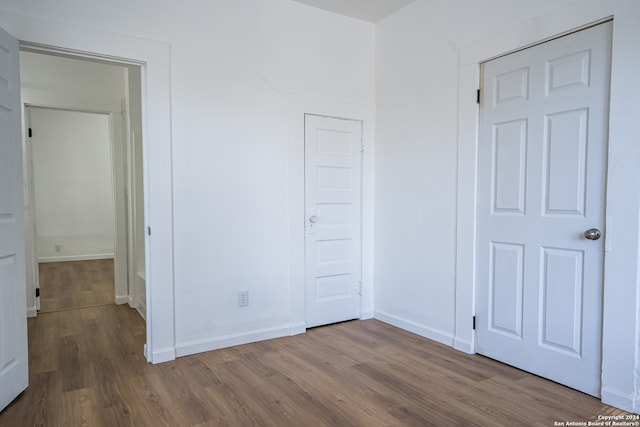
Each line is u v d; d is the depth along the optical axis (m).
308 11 3.19
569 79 2.17
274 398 2.12
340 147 3.40
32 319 3.61
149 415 1.95
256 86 2.97
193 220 2.74
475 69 2.65
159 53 2.57
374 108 3.56
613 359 1.99
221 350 2.83
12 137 2.11
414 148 3.16
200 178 2.76
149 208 2.57
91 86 4.02
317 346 2.91
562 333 2.23
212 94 2.79
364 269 3.58
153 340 2.60
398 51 3.29
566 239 2.20
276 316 3.11
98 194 7.05
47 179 6.70
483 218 2.66
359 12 3.31
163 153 2.60
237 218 2.91
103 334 3.20
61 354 2.76
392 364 2.57
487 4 2.57
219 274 2.85
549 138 2.27
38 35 2.21
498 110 2.54
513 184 2.47
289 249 3.15
